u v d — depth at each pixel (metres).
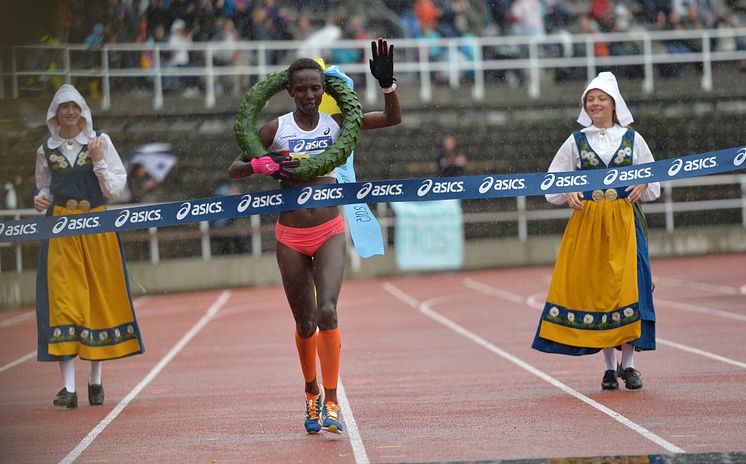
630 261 22.97
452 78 80.06
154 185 65.44
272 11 75.62
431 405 22.20
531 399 22.53
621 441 17.69
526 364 28.56
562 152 23.62
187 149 71.62
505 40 77.69
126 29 69.69
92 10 66.62
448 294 55.12
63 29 59.16
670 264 68.06
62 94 23.86
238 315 48.34
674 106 80.19
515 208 74.75
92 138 24.14
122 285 24.08
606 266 23.06
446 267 69.00
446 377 26.59
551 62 78.69
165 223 19.22
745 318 39.09
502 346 33.09
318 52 75.62
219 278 64.50
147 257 66.62
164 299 59.75
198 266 64.12
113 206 64.19
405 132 77.94
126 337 24.08
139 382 27.98
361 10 80.62
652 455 16.42
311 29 78.75
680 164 20.80
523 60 80.75
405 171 76.69
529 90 80.19
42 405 24.38
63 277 23.70
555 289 23.52
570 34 83.31
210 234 64.38
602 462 16.02
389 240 69.00
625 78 82.38
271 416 21.61
